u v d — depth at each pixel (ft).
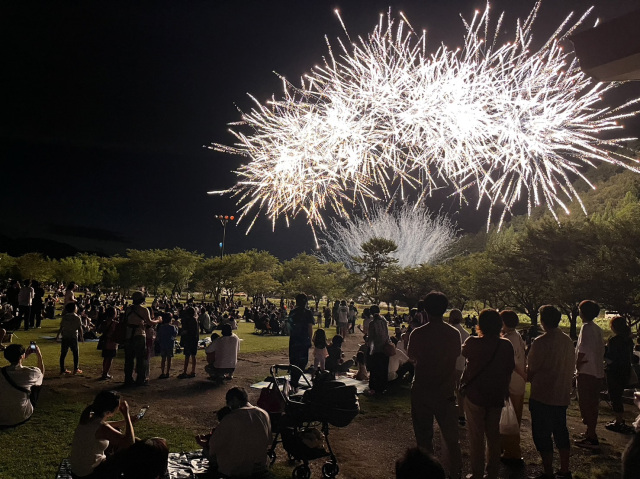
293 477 17.10
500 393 15.55
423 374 15.79
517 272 128.47
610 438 22.45
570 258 119.03
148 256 239.91
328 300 228.63
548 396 16.89
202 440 17.99
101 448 14.15
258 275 219.20
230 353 33.96
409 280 194.59
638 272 92.27
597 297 97.86
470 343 16.12
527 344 50.62
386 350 31.89
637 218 100.01
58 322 76.48
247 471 15.20
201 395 30.09
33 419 23.04
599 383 20.92
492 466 15.51
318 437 17.24
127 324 32.58
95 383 32.55
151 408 26.55
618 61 11.76
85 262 250.78
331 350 39.24
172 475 16.26
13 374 21.97
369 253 205.46
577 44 12.47
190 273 229.66
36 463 17.46
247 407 15.98
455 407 15.71
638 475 6.84
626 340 24.38
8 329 60.13
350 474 17.66
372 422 24.89
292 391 24.06
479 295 141.38
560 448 17.11
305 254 302.86
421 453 6.84
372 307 32.99
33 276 188.03
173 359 45.60
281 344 62.80
